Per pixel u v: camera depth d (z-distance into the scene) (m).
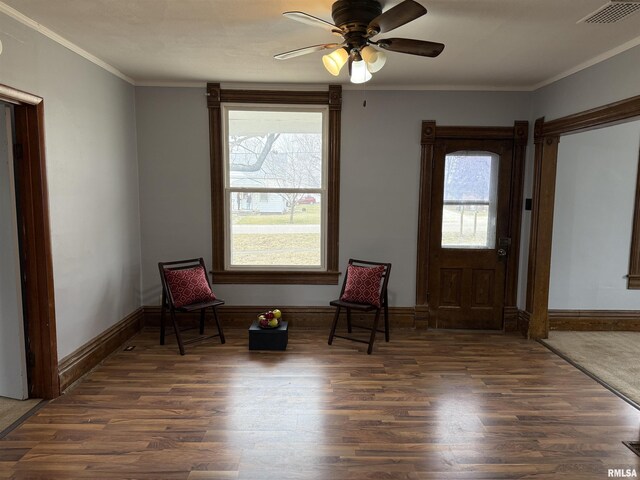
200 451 2.21
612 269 4.21
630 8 2.22
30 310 2.68
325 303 4.25
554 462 2.14
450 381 3.08
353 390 2.91
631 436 2.38
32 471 2.04
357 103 4.00
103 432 2.37
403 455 2.19
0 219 2.58
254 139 4.09
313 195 4.16
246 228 4.19
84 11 2.33
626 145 4.04
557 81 3.55
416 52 2.29
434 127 4.00
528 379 3.12
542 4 2.19
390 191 4.11
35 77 2.49
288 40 2.81
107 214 3.44
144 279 4.16
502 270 4.19
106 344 3.41
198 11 2.34
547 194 3.82
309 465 2.10
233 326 4.24
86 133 3.09
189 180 4.05
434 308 4.27
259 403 2.72
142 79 3.85
